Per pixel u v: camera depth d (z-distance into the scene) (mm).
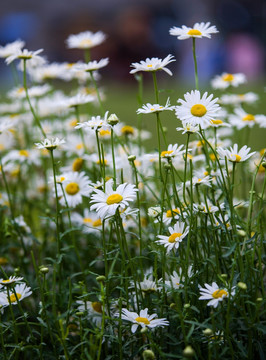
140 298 1329
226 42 7414
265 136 2572
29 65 1570
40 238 1599
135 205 1502
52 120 1703
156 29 7223
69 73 1660
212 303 1228
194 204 1332
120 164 1462
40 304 1332
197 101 1273
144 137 1682
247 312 1288
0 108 1854
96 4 7398
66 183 1430
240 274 1277
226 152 1284
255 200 1349
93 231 1458
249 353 1253
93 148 1588
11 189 1653
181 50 7121
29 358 1344
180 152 1289
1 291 1287
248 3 7426
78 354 1297
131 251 1479
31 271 1494
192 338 1245
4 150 1688
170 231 1285
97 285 1439
